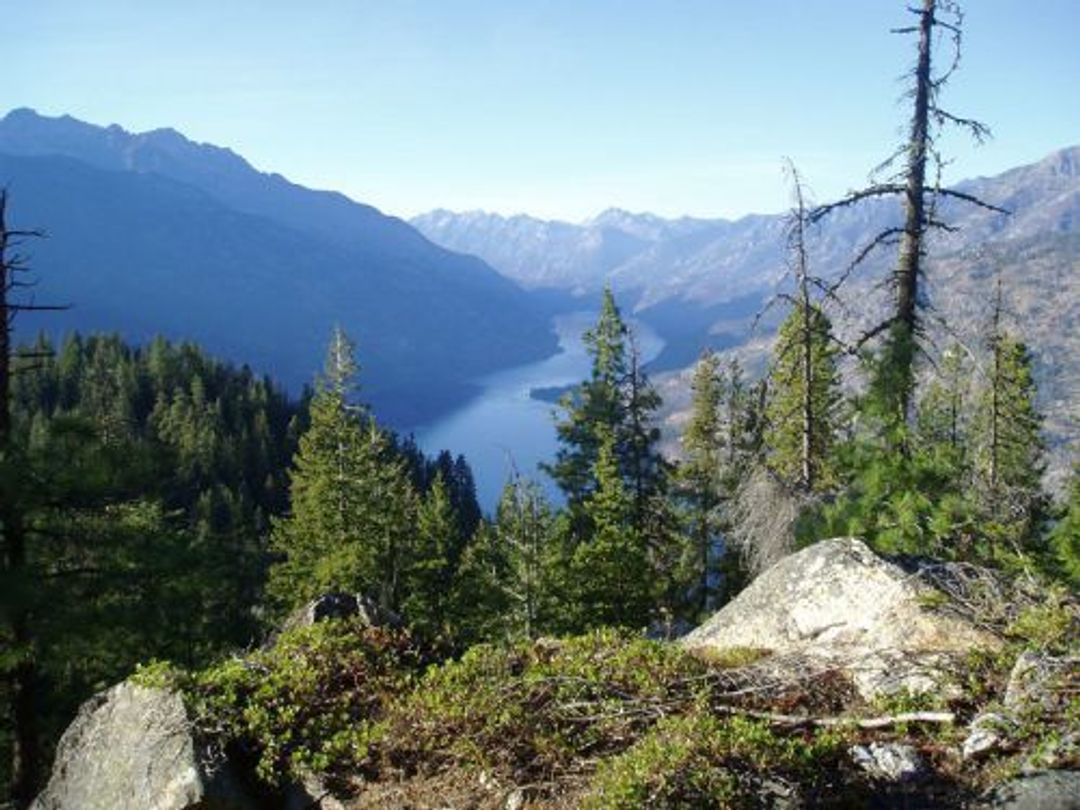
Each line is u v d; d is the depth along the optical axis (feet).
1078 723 22.66
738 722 24.77
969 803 21.71
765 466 68.08
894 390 56.85
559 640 34.17
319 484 130.93
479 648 33.45
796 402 86.12
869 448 57.00
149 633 55.31
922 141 55.11
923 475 54.08
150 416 307.17
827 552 35.12
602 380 118.11
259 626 98.73
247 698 30.22
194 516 231.30
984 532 48.70
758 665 29.81
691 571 115.65
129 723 29.99
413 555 131.64
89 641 53.36
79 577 54.44
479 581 119.75
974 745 23.22
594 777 24.85
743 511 69.51
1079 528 48.57
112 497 57.82
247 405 351.46
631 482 118.21
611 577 101.50
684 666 29.71
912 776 22.86
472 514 330.34
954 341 58.90
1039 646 26.00
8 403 55.72
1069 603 28.81
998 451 94.68
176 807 26.71
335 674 32.09
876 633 30.78
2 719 56.39
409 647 35.06
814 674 28.50
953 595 31.27
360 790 27.09
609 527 102.22
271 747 28.32
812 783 22.80
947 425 91.81
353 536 125.18
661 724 25.82
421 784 26.81
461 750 27.07
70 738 31.48
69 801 29.53
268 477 285.02
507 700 28.73
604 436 114.52
